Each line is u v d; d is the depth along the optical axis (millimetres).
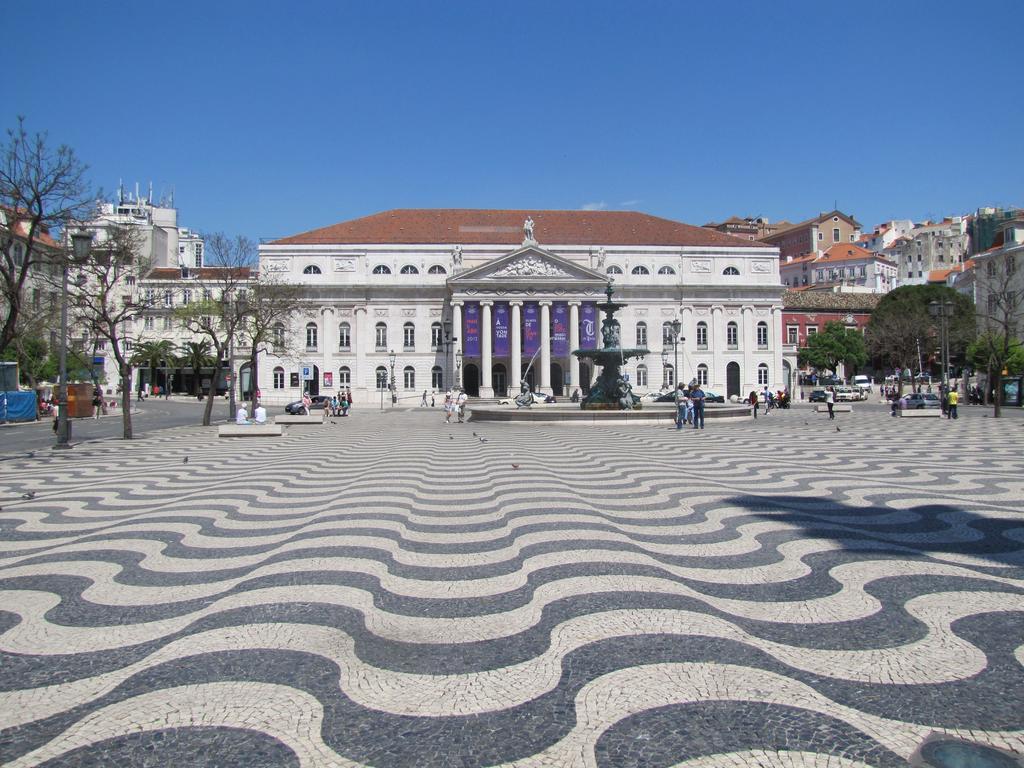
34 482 13883
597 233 71312
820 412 44625
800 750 3418
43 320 35031
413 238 69250
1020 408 47688
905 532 8070
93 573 6809
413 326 68062
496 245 68438
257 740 3590
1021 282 60625
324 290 67438
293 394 67562
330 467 15781
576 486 12055
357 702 4012
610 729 3662
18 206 18203
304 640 4969
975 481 12148
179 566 7035
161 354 72562
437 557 7230
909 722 3680
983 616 5230
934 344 69688
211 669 4480
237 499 11258
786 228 143375
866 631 4969
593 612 5453
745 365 70000
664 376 69125
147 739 3609
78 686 4258
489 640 4934
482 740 3580
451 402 39656
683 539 7863
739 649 4676
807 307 81625
